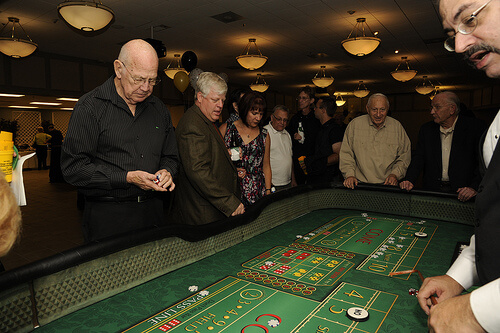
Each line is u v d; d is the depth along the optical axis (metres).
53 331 1.02
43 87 8.15
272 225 2.13
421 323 1.06
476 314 0.58
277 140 3.21
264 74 11.75
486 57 0.68
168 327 1.04
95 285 1.19
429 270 1.48
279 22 6.23
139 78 1.58
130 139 1.72
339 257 1.63
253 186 2.51
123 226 1.73
